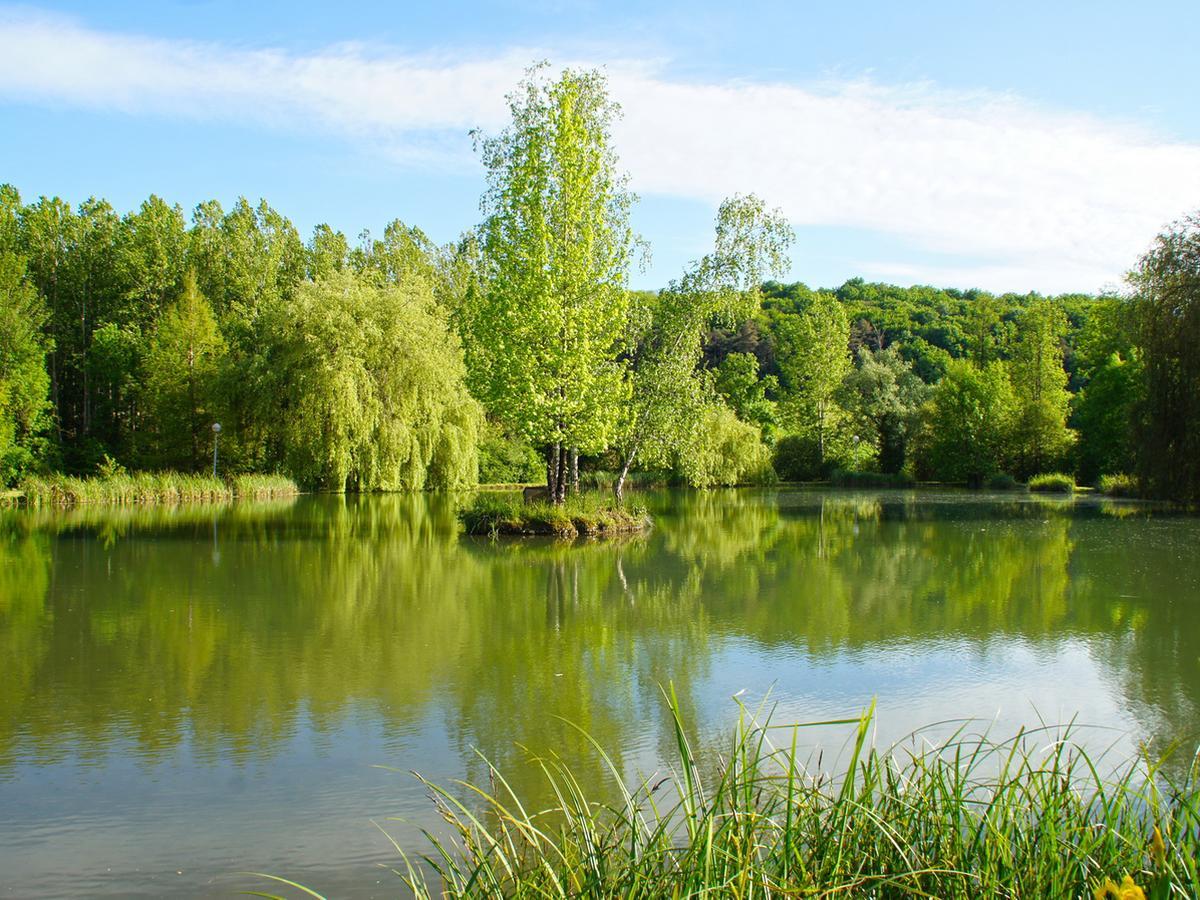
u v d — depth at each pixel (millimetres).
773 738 6891
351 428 30453
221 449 36094
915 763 4055
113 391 40781
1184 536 20781
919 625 11133
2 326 33594
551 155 22922
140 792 6066
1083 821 3623
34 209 44938
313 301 32062
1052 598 12969
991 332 60500
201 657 9609
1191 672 8820
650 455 25906
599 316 22891
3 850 5273
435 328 34469
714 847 3422
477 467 35938
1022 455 44469
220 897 4703
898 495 36812
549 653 9805
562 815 5543
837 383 54219
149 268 44031
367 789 6082
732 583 14484
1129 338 29953
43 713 7734
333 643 10242
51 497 28953
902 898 3367
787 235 25219
